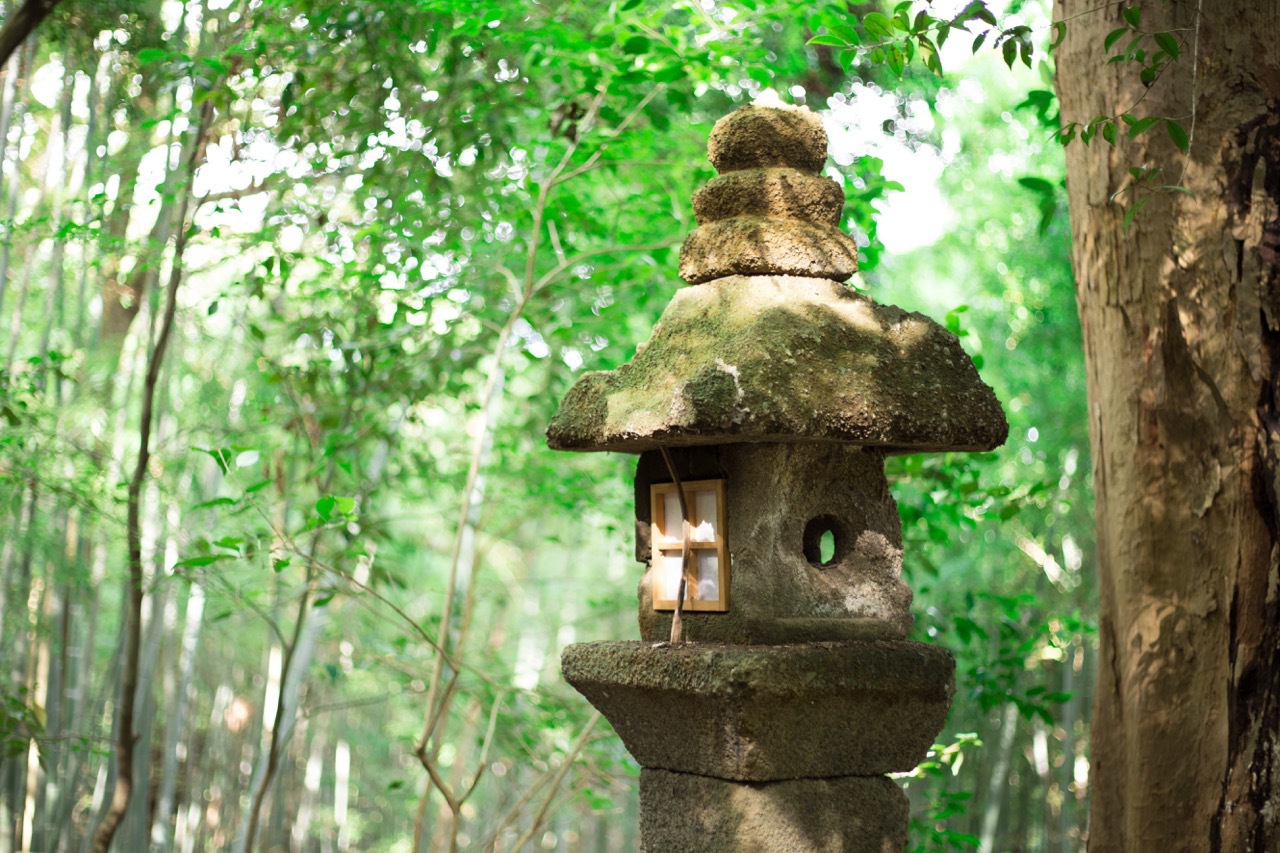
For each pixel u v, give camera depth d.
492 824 8.92
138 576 4.66
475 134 4.39
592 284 5.19
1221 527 2.79
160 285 5.05
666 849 2.57
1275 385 2.78
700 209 2.67
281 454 4.93
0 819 6.08
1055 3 3.20
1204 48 2.87
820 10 4.01
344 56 4.36
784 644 2.45
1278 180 2.82
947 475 4.52
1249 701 2.74
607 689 2.62
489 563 10.40
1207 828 2.76
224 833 9.53
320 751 10.55
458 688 5.45
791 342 2.40
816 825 2.46
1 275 5.07
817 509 2.55
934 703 2.57
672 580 2.64
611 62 4.23
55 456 4.82
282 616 9.41
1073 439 8.22
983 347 9.15
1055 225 8.06
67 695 6.13
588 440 2.57
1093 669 8.45
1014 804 9.15
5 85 4.92
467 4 3.88
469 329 5.19
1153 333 2.88
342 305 5.02
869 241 4.79
